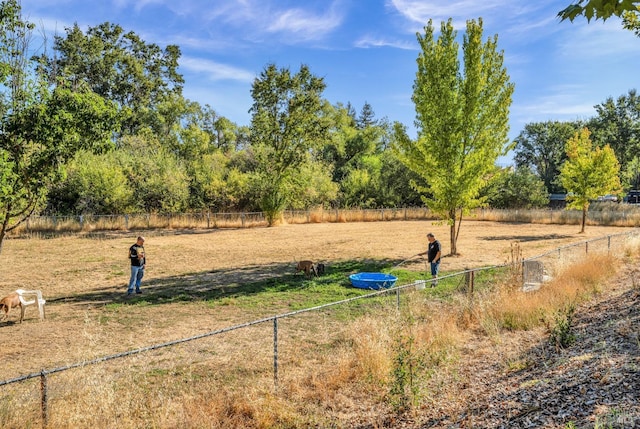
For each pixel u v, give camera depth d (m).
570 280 13.54
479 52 19.42
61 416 5.81
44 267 19.33
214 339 9.88
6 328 10.82
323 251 23.70
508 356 8.45
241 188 44.66
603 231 33.34
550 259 18.17
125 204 38.88
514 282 12.84
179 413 6.26
